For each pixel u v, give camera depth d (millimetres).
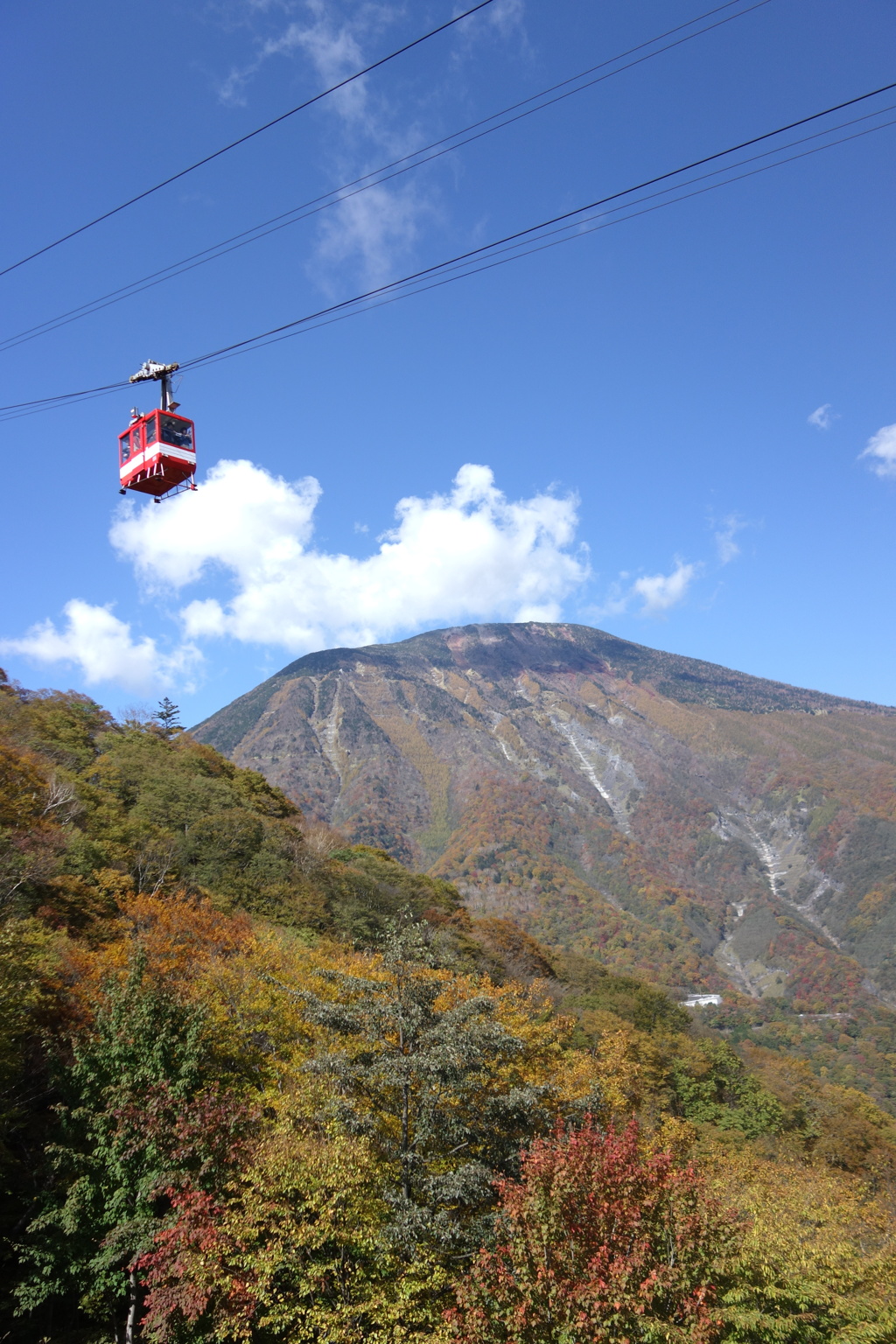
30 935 24766
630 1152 15914
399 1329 14086
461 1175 16891
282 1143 16812
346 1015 19594
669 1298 14844
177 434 22875
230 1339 16375
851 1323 18109
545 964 87250
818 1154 58031
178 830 56406
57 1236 17547
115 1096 18375
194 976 27234
